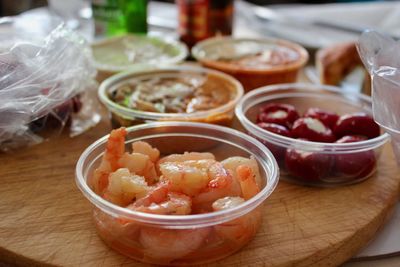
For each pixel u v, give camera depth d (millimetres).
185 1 584
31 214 325
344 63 531
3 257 297
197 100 445
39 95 380
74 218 324
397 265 323
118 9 610
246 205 288
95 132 430
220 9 588
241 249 302
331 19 790
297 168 360
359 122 387
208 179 306
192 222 277
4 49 390
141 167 324
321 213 336
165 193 297
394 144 352
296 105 472
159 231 280
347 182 370
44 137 411
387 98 326
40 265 289
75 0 667
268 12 754
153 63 526
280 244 307
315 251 301
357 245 319
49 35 403
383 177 377
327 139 381
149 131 379
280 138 365
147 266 288
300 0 1062
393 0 932
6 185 353
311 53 612
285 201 348
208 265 290
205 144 387
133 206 289
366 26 714
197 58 536
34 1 796
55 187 354
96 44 559
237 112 407
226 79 475
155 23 701
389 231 343
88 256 293
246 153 369
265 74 504
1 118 371
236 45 572
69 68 403
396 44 342
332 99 471
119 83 469
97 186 321
